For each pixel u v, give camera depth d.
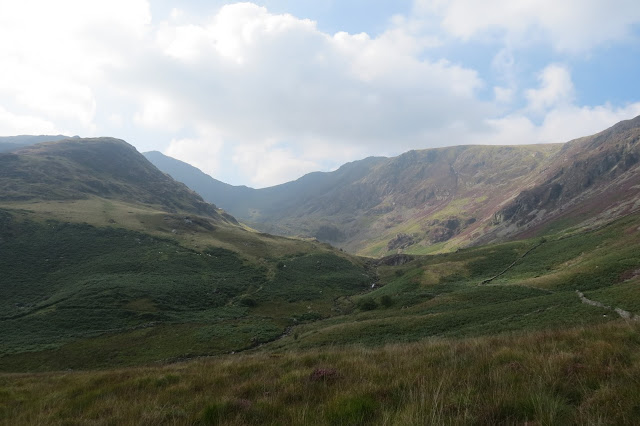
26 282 89.25
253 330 71.00
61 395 11.18
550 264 88.00
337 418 5.55
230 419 6.18
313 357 12.07
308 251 163.50
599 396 5.14
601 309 34.06
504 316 43.06
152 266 108.81
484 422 4.72
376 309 80.50
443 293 81.31
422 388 6.03
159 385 10.76
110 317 73.94
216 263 125.69
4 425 8.20
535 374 6.44
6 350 57.12
